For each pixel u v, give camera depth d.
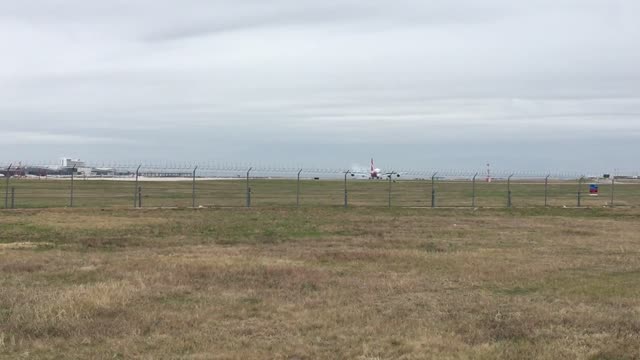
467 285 12.05
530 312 9.53
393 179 67.19
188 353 7.26
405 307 9.84
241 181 79.44
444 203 41.16
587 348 7.54
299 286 11.67
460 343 7.77
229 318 9.07
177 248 17.72
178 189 57.00
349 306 9.90
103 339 7.82
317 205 35.16
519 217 30.45
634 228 25.56
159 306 9.75
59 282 11.84
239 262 14.45
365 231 23.27
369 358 7.08
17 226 23.06
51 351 7.30
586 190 64.12
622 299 10.59
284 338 7.94
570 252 17.48
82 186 57.34
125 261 14.53
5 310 9.20
